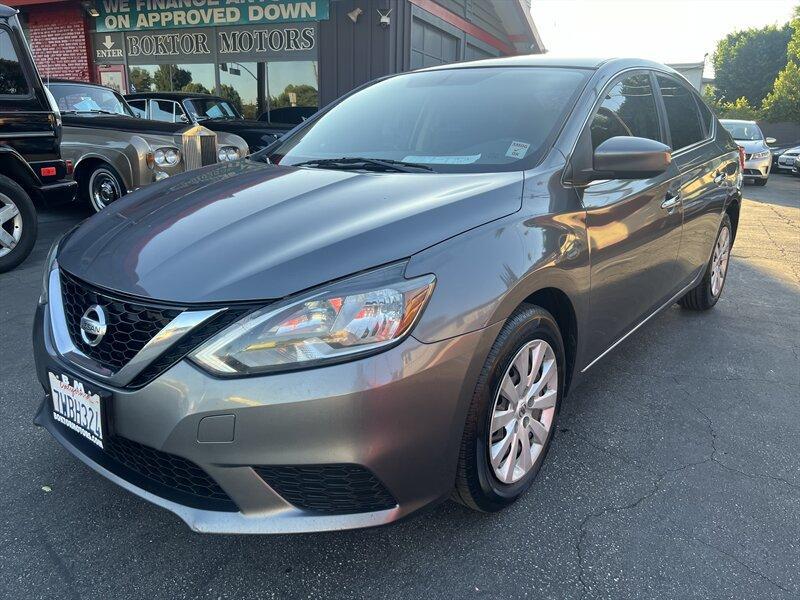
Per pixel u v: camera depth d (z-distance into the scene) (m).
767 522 2.25
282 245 1.85
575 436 2.83
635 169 2.40
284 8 11.03
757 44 42.41
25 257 5.33
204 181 2.58
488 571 1.99
